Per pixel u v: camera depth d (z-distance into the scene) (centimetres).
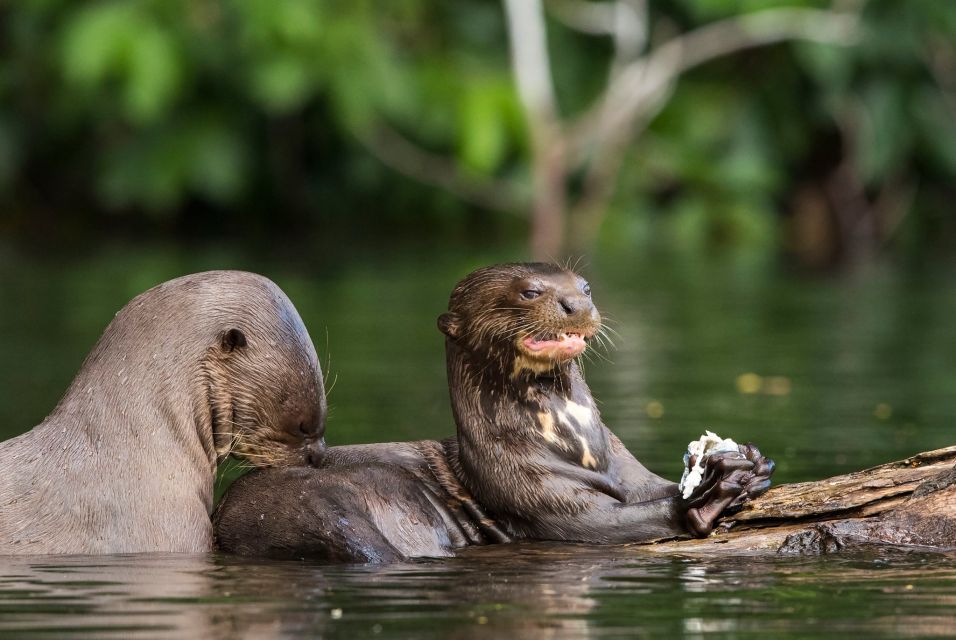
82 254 3772
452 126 4141
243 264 3528
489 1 4438
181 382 1195
